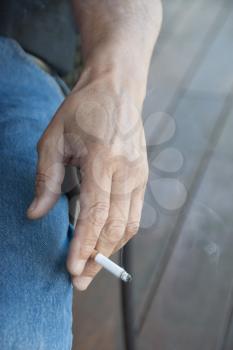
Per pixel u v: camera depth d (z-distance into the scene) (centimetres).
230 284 109
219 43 167
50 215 66
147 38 75
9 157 69
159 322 102
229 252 115
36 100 76
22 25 82
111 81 69
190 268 110
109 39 74
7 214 65
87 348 97
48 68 85
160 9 80
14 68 78
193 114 142
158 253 111
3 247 63
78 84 70
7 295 61
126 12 77
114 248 65
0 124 72
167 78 152
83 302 102
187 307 105
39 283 62
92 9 78
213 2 184
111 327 100
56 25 84
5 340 59
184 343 101
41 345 60
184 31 171
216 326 103
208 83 153
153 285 107
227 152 135
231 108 146
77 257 61
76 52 92
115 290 104
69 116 66
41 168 64
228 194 125
